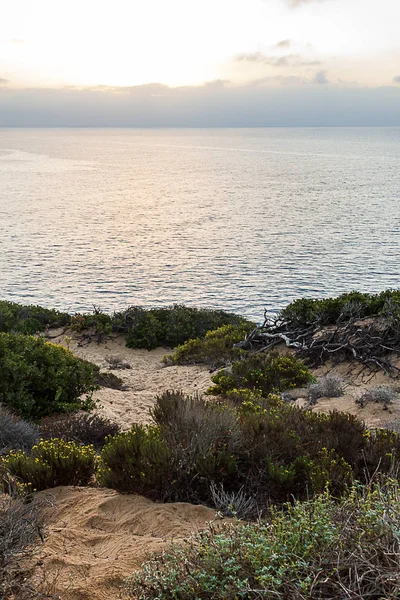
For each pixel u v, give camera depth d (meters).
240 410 8.27
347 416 6.88
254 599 2.94
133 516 4.60
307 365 13.77
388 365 12.24
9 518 3.87
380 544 3.02
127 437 5.66
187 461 5.27
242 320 23.73
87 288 45.22
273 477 5.15
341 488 4.93
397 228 77.69
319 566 2.94
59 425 7.95
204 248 64.44
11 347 10.88
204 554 3.24
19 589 3.41
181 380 14.46
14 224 83.38
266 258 57.69
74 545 4.07
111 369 17.06
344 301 16.41
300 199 119.38
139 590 3.24
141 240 70.75
